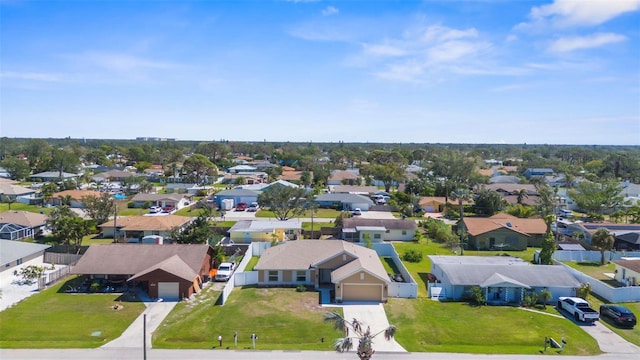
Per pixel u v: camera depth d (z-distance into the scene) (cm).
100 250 4284
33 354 2723
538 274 3925
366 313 3459
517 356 2773
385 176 11581
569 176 12181
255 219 7231
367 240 5678
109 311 3478
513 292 3784
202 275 4253
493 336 3088
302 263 4181
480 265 4088
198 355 2741
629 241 5688
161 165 16450
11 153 19025
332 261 4081
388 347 2873
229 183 12812
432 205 8775
